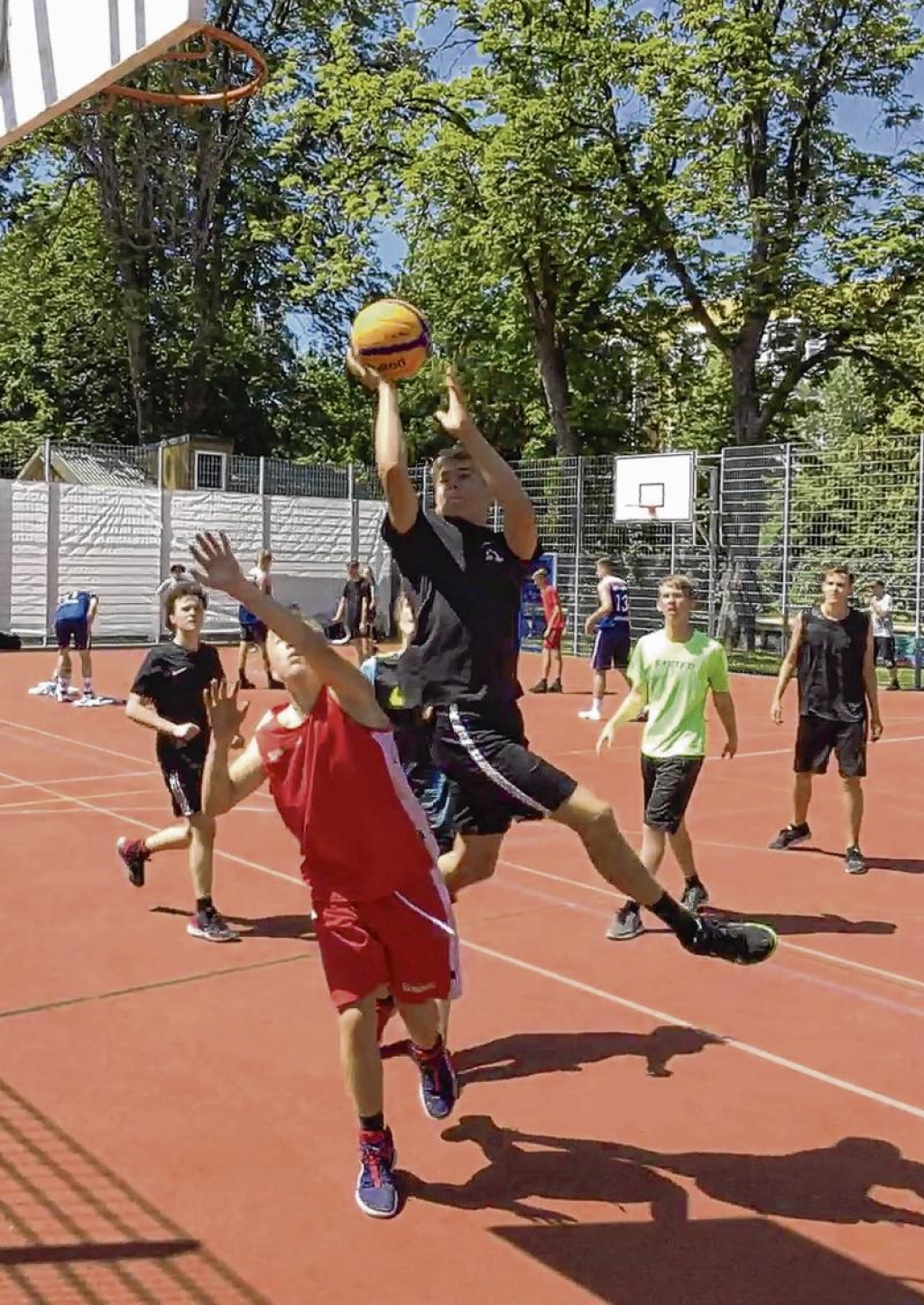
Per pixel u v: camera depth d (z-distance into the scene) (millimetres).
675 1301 3324
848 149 27484
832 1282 3430
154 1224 3674
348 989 3750
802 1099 4609
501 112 27016
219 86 9016
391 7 35312
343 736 3691
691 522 23484
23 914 6840
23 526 25719
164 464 29266
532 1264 3494
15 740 13758
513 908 7133
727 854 8727
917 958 6332
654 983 5879
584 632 25812
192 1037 5098
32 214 38750
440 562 4145
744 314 28172
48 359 40719
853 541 21828
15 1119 4332
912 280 27406
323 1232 3645
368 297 38438
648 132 26250
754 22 25219
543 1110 4484
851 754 8156
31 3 3680
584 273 28312
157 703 6289
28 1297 3309
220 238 37938
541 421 35031
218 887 7484
